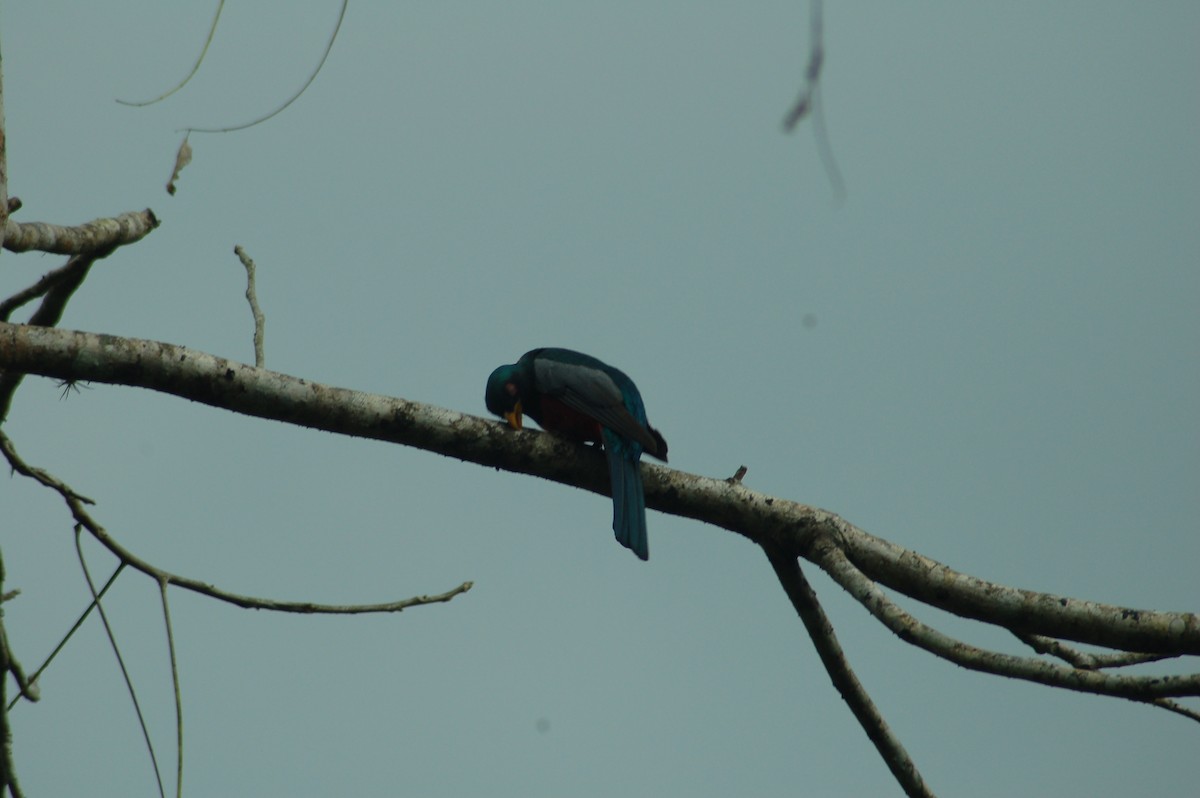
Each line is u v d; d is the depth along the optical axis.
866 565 11.16
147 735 8.38
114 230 11.94
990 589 10.76
